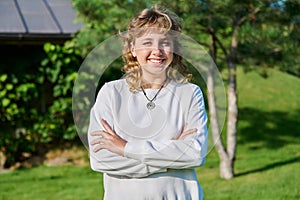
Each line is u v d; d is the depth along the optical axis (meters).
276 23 6.13
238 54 6.60
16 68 8.23
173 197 2.23
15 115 8.30
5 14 8.34
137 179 2.23
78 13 6.84
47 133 8.43
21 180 7.19
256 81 13.23
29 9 8.69
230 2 5.71
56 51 8.14
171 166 2.18
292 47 6.15
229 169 6.91
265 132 10.35
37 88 8.40
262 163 7.85
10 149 8.23
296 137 10.06
